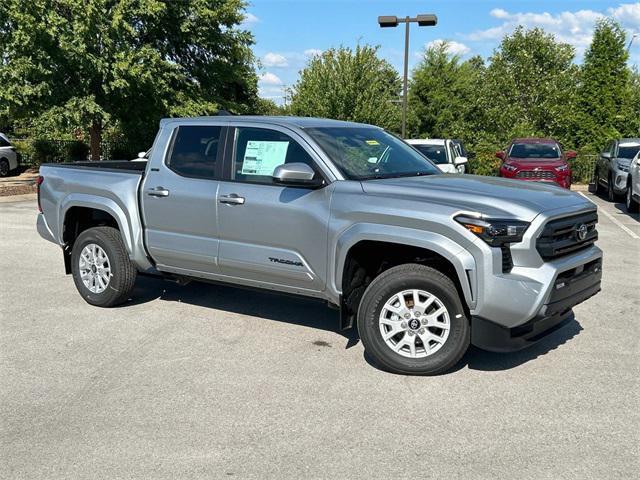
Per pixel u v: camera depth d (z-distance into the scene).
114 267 6.31
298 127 5.34
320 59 24.20
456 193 4.67
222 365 4.94
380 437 3.78
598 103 27.45
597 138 27.22
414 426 3.92
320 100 23.59
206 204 5.60
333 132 5.52
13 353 5.20
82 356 5.13
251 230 5.38
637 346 5.40
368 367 4.91
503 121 28.12
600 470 3.40
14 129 30.53
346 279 4.99
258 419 4.01
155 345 5.39
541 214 4.46
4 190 17.81
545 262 4.51
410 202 4.65
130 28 19.22
